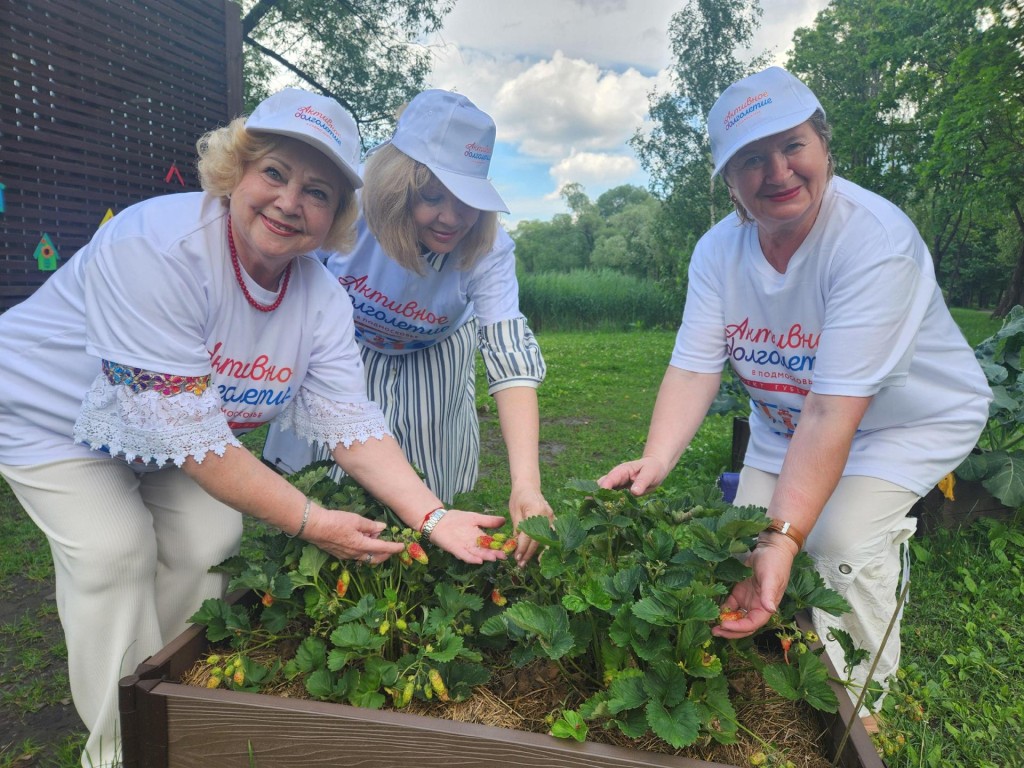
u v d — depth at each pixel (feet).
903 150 96.07
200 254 5.94
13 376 6.41
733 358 8.08
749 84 6.51
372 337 9.36
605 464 20.39
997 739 8.09
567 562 5.97
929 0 85.10
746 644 5.72
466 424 10.30
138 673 5.36
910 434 7.52
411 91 43.42
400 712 5.29
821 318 7.11
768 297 7.37
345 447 7.01
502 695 5.79
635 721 4.95
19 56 16.92
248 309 6.36
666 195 91.20
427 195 7.27
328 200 6.06
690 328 8.12
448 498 10.09
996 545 12.55
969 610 10.87
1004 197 83.35
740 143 6.31
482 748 4.79
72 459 6.41
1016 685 9.21
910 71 87.20
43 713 8.86
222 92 23.81
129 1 19.58
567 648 5.08
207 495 7.27
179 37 21.63
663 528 6.22
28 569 12.75
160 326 5.76
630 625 5.26
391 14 41.42
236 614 6.14
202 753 5.19
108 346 5.77
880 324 6.39
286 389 6.90
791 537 5.90
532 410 8.03
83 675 6.68
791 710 5.62
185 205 6.08
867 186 97.60
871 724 7.68
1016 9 67.15
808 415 6.53
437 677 5.45
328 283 7.07
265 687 5.84
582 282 77.36
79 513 6.44
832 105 105.81
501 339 8.25
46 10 17.26
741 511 5.84
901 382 6.61
